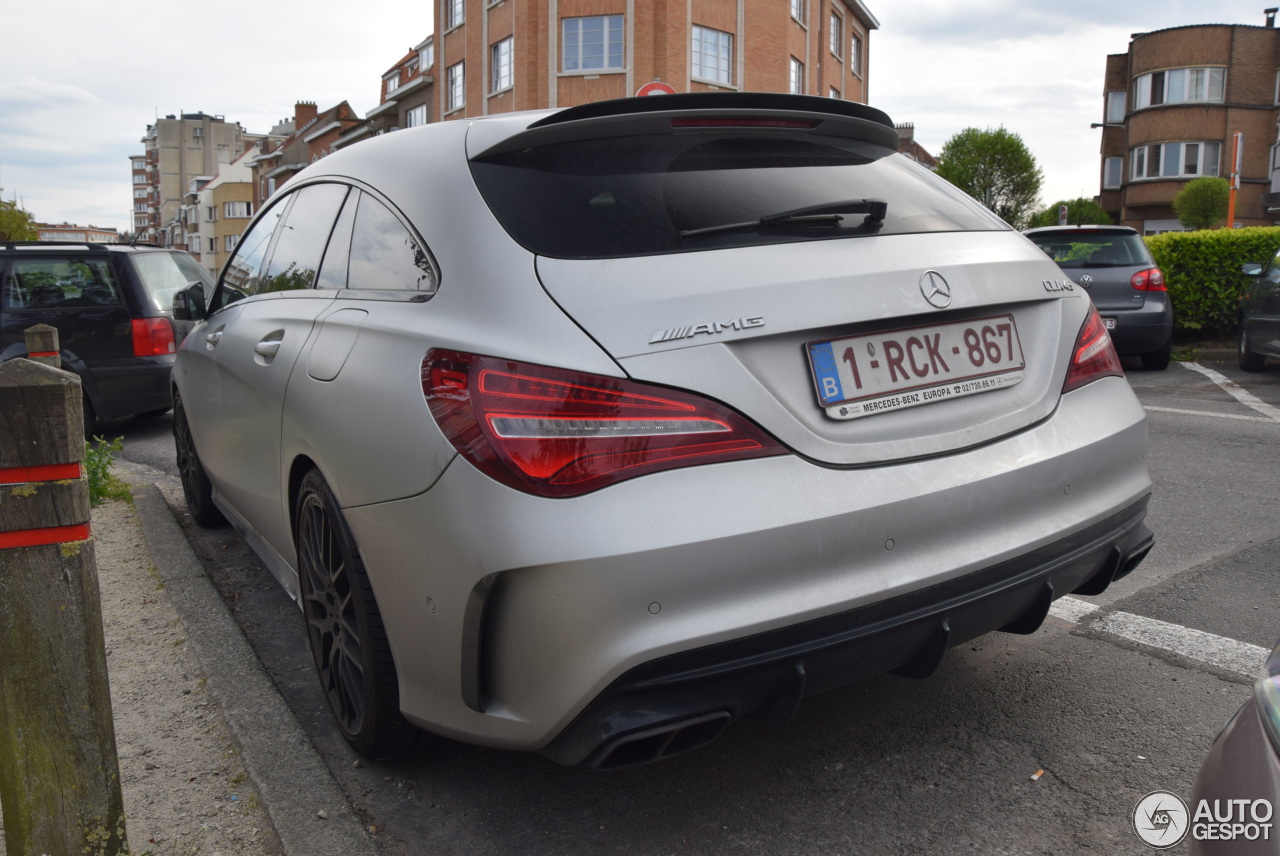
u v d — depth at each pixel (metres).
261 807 2.38
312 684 3.20
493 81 34.72
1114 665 3.09
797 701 2.01
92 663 1.81
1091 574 2.50
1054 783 2.44
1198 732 2.66
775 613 1.93
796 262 2.13
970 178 55.94
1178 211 38.22
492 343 1.99
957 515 2.16
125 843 1.88
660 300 1.99
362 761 2.66
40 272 8.05
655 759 1.94
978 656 3.21
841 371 2.12
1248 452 6.15
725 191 2.26
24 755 1.78
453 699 2.12
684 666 1.88
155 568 4.23
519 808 2.41
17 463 1.73
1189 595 3.68
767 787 2.47
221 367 3.70
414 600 2.13
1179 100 45.38
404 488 2.10
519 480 1.88
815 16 37.72
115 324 8.18
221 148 160.25
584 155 2.29
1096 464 2.45
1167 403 8.32
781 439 2.01
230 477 3.76
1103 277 10.37
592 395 1.89
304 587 2.86
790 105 2.47
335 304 2.72
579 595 1.84
